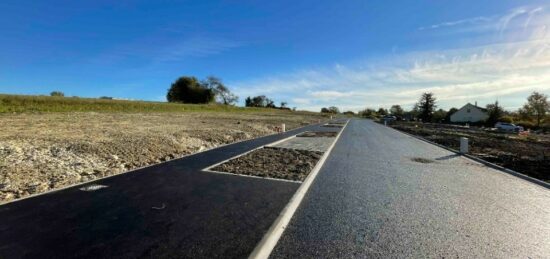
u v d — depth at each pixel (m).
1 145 8.91
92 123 17.42
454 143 18.11
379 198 6.36
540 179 8.52
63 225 4.41
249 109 73.44
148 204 5.42
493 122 60.72
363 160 11.15
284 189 6.68
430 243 4.26
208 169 8.45
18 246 3.75
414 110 97.94
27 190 5.95
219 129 19.62
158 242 3.96
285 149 13.23
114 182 6.81
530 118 56.94
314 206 5.74
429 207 5.86
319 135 21.28
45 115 20.47
